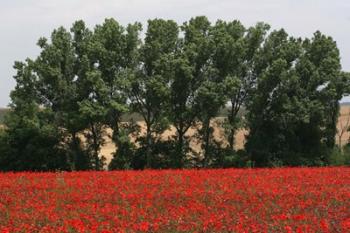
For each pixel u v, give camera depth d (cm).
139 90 6962
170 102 6994
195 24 7275
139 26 7006
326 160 7062
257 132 7156
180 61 6644
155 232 2334
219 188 3475
